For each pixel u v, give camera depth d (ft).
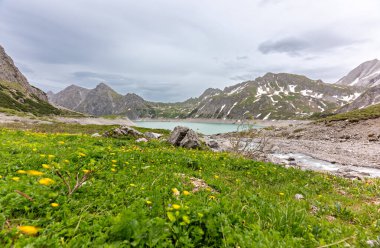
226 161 46.09
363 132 191.31
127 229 11.03
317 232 15.65
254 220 15.94
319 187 35.83
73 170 23.67
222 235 12.63
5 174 21.15
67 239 10.71
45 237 10.32
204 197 18.60
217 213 14.07
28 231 9.57
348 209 23.84
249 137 64.59
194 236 12.07
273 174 40.83
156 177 24.47
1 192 14.82
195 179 27.71
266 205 19.33
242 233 13.09
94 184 18.98
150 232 11.11
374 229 19.04
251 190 26.61
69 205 14.57
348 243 14.71
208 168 37.19
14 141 40.40
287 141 187.93
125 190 18.52
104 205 15.20
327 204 25.95
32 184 17.39
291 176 41.83
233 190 24.70
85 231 11.67
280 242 12.63
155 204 15.44
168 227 12.00
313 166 88.84
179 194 18.79
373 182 43.42
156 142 73.56
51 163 25.05
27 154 28.45
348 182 41.91
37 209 13.88
